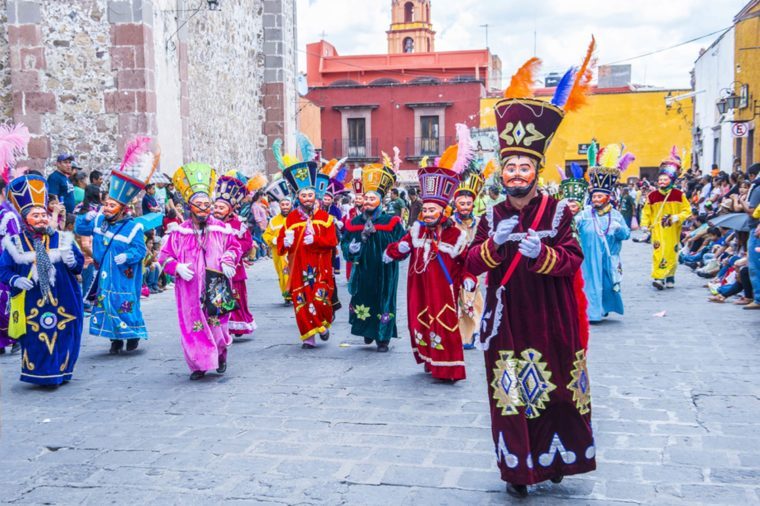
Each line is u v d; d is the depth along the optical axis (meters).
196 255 6.73
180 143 16.98
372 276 7.86
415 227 6.70
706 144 29.61
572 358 3.96
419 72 49.41
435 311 6.44
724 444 4.76
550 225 4.01
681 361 7.00
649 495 4.00
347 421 5.43
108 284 7.84
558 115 4.03
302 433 5.18
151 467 4.59
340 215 14.03
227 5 21.08
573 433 3.94
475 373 6.88
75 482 4.39
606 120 38.19
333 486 4.23
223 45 20.77
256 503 4.02
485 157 21.17
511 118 4.04
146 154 7.88
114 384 6.70
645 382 6.29
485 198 12.64
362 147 42.78
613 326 8.88
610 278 9.09
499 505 3.91
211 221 6.86
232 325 8.59
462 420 5.41
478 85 41.38
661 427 5.12
